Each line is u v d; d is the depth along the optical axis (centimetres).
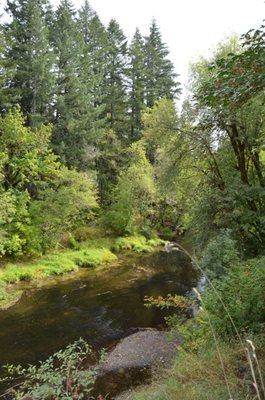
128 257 2727
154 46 4612
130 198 3134
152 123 1717
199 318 819
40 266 2220
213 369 590
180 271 2312
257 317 675
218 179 1402
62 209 2403
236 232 1233
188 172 1598
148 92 4319
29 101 2792
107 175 3550
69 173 2539
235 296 695
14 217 2209
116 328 1468
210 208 1292
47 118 2894
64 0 3238
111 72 3925
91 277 2188
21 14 2747
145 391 808
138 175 3152
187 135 1461
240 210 1232
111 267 2431
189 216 1541
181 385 599
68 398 510
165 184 1579
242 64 464
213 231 1310
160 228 3472
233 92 480
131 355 1191
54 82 2750
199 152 1422
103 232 3072
